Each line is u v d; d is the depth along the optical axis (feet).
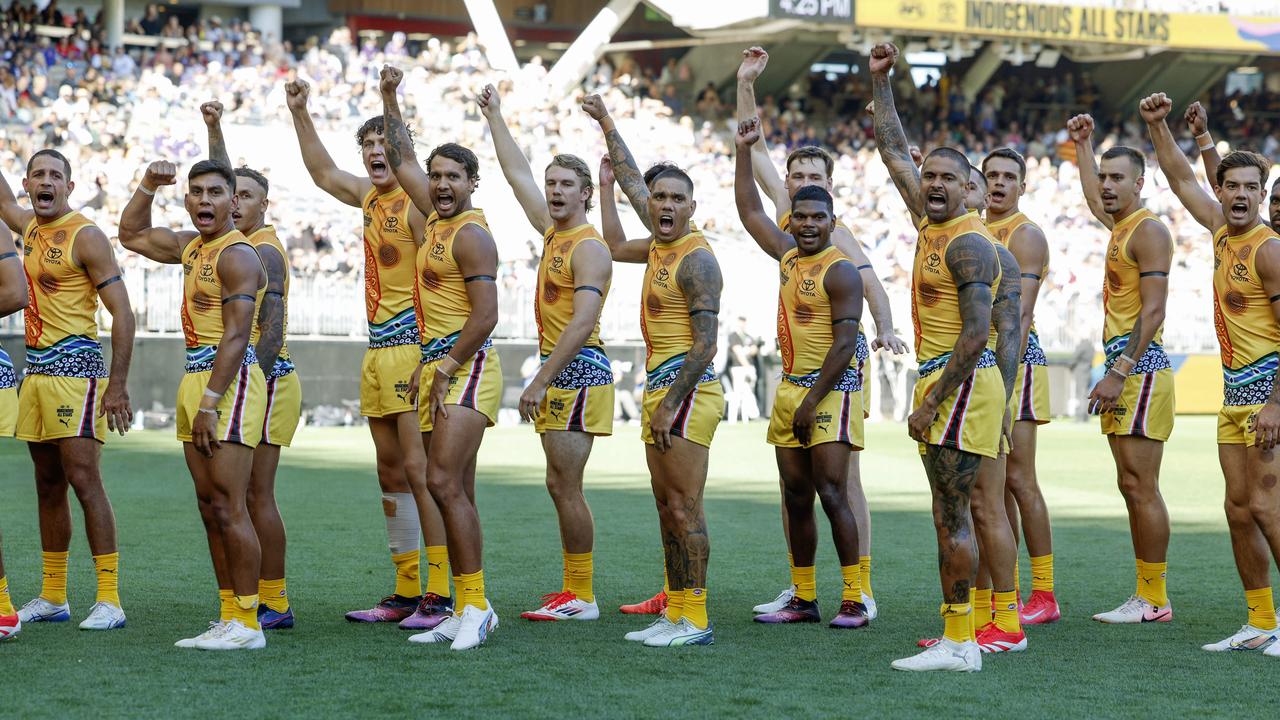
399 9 184.55
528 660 31.01
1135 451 37.22
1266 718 26.30
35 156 34.32
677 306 33.55
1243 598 40.52
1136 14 171.32
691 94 183.01
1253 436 32.73
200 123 129.90
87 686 27.96
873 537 52.95
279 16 169.89
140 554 46.39
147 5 170.19
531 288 123.44
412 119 138.41
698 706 26.78
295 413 35.17
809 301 35.09
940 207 30.37
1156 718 26.27
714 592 41.29
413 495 36.32
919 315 31.42
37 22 143.95
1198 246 158.71
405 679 28.86
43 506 35.32
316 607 37.86
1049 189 161.68
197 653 31.37
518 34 190.49
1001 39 170.91
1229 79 216.54
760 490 69.92
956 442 30.22
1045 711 26.71
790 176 38.45
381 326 36.68
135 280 107.55
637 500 64.34
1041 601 37.09
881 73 33.27
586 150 144.36
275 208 122.93
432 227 34.01
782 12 156.35
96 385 34.71
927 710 26.66
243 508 31.99
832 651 32.40
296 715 25.73
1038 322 137.80
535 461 85.05
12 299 32.76
